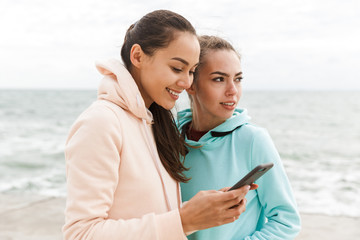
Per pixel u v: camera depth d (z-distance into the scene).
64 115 37.75
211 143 1.55
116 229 1.04
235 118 1.57
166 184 1.28
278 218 1.45
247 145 1.51
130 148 1.16
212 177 1.52
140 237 1.03
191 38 1.19
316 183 9.60
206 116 1.61
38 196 6.22
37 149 16.28
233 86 1.51
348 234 4.43
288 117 34.12
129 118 1.21
